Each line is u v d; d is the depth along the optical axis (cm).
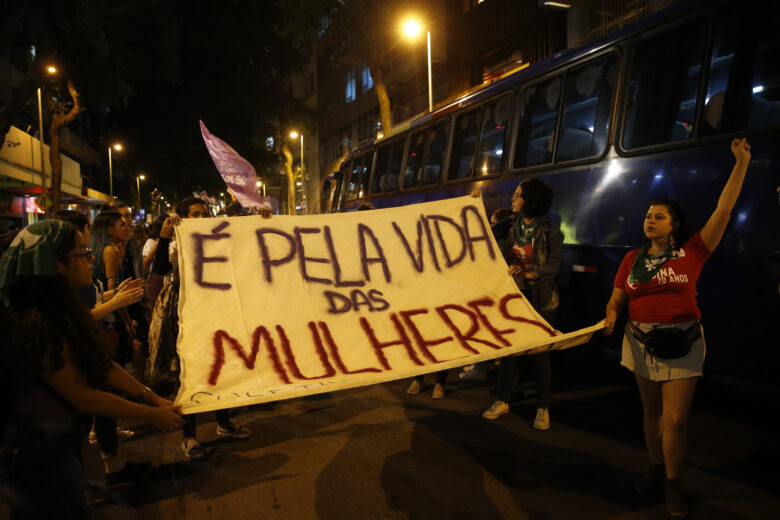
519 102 579
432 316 300
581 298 480
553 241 395
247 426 416
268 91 3039
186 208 367
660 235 275
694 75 393
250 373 242
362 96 3616
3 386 161
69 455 175
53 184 1930
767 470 320
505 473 324
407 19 1847
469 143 673
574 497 293
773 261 329
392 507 287
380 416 430
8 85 2230
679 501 272
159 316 359
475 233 356
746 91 356
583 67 492
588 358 484
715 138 369
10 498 168
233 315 275
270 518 279
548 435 382
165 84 2853
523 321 305
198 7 2727
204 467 342
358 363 255
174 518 281
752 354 344
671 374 270
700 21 391
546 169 527
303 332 274
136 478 328
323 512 283
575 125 497
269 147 3628
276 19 2823
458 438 379
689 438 370
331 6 1825
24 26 1698
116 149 3106
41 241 169
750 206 342
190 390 225
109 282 407
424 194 769
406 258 331
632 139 436
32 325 159
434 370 238
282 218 325
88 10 1522
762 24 351
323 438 386
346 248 324
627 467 329
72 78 1859
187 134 3055
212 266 294
